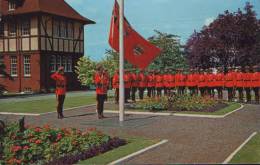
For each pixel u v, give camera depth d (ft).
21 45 133.59
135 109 66.33
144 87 82.02
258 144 36.14
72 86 142.72
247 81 74.79
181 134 42.45
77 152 33.58
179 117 56.34
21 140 36.09
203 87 77.51
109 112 64.49
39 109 70.54
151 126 48.44
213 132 43.42
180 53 109.60
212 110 61.98
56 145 34.73
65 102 84.23
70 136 36.42
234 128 46.01
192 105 63.46
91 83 94.17
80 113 64.39
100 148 34.19
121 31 51.75
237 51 97.71
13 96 111.65
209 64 101.14
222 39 98.58
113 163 30.12
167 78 80.28
